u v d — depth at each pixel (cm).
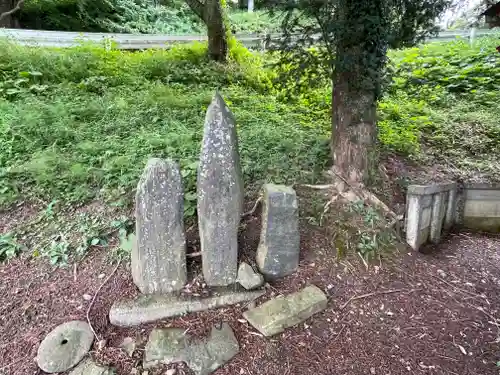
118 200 261
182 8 1222
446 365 182
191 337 184
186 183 270
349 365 179
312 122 420
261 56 628
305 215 266
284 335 191
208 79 542
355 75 268
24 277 212
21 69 439
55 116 353
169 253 200
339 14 247
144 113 397
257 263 225
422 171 345
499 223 342
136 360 173
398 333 198
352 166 287
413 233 273
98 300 201
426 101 494
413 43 274
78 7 985
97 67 501
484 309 224
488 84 519
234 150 198
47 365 167
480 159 370
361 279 231
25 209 257
